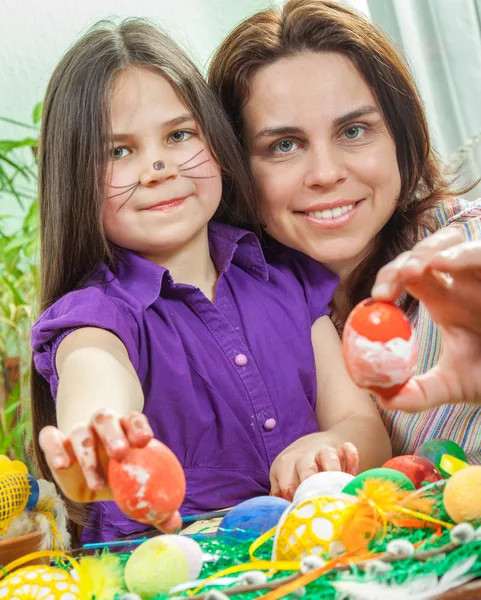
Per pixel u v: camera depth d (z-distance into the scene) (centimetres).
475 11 187
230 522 76
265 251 129
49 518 74
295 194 117
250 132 119
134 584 60
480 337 69
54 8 213
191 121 110
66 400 76
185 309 115
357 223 118
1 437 185
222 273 119
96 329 97
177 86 110
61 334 97
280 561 60
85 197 110
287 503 77
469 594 53
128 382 83
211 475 111
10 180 205
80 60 111
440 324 69
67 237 114
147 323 109
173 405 109
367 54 117
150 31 116
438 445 88
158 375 108
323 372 121
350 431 110
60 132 112
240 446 112
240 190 119
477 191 182
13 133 216
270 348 117
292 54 116
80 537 110
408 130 123
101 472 56
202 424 110
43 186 118
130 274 113
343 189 116
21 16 213
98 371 80
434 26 188
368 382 63
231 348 114
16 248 194
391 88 120
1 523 68
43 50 214
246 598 55
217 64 125
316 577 54
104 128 107
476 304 67
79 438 55
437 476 77
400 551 55
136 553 62
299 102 114
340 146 116
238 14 213
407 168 125
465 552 55
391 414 119
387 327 62
